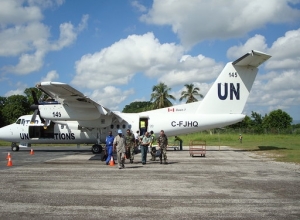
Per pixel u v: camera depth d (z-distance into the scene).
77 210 6.80
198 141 38.56
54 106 20.20
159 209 6.91
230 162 15.81
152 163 15.62
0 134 22.83
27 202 7.43
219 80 21.17
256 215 6.40
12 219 6.11
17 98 63.62
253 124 77.88
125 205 7.24
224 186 9.43
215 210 6.80
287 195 8.20
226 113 21.09
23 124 22.84
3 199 7.72
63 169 13.16
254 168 13.43
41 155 20.14
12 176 11.20
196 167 13.90
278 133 49.91
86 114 19.92
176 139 25.61
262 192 8.56
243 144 32.94
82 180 10.43
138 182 10.10
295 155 19.30
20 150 25.52
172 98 61.19
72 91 17.53
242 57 19.59
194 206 7.15
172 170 12.95
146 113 22.05
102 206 7.14
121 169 13.26
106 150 15.31
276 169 13.06
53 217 6.26
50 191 8.66
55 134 22.25
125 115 22.05
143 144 15.15
